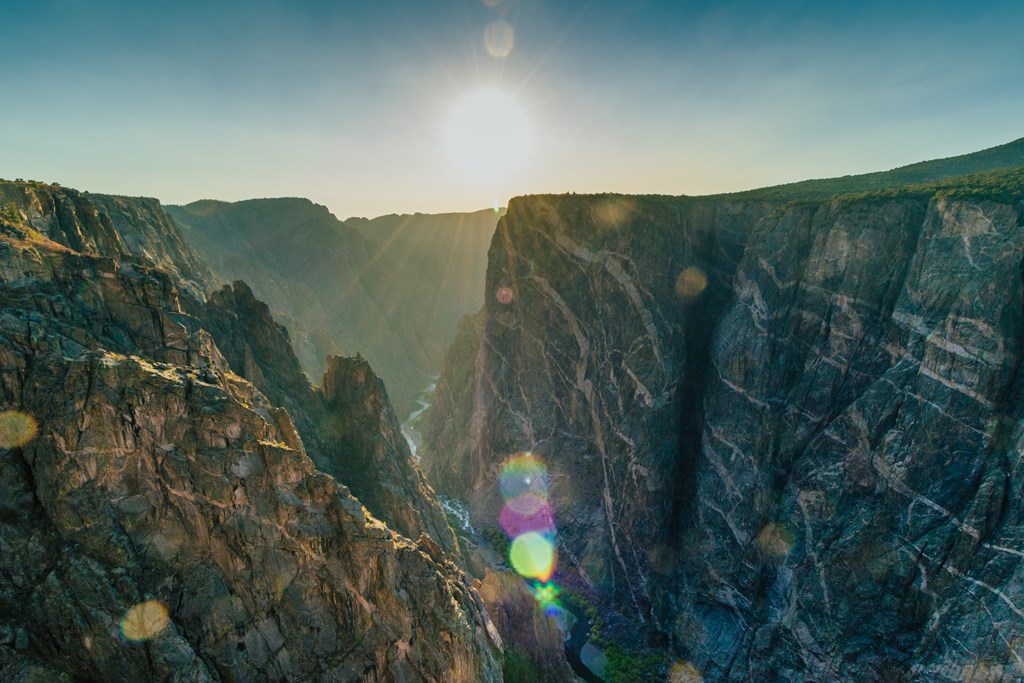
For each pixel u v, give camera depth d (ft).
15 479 86.53
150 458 88.28
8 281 97.45
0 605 81.25
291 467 95.20
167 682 81.61
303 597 92.73
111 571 83.66
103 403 86.84
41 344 92.94
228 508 89.92
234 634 87.40
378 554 99.91
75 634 81.10
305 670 90.74
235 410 93.56
